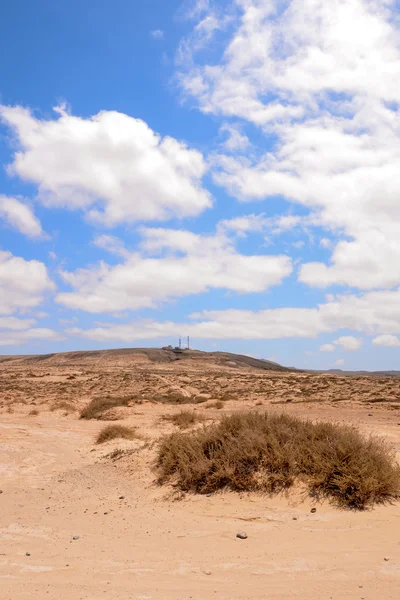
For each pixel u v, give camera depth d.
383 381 50.91
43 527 9.37
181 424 20.47
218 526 8.59
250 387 51.62
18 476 14.38
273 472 10.08
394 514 8.30
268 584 6.10
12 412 33.09
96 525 9.30
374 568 6.34
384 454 9.99
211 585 6.18
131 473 12.98
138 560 7.29
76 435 21.75
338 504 8.91
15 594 6.13
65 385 57.56
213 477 10.41
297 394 38.78
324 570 6.42
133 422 24.84
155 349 158.50
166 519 9.26
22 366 119.88
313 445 10.19
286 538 7.74
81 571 6.95
